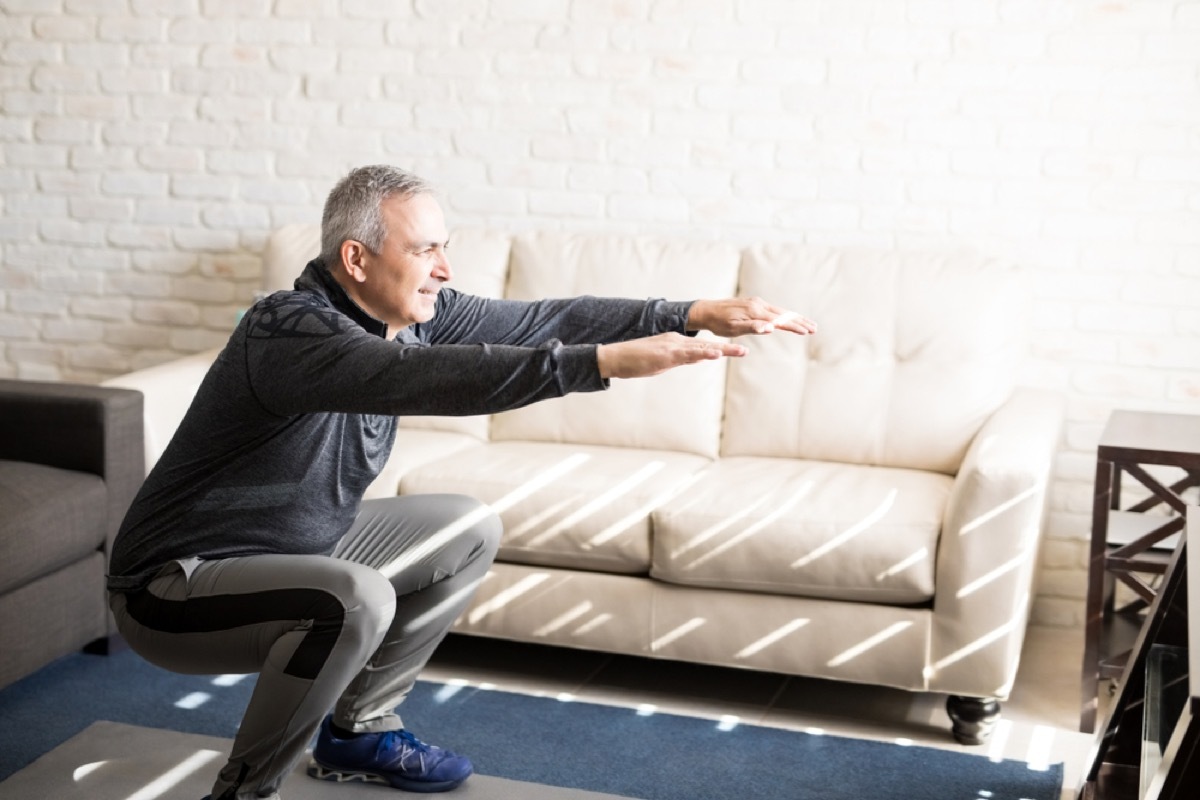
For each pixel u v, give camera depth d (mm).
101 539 3135
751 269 3588
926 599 2848
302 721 2131
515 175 3996
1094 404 3605
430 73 4027
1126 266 3541
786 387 3480
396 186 2141
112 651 3254
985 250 3641
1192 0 3406
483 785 2586
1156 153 3480
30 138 4406
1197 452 2850
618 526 3008
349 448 2229
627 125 3883
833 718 2996
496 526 2533
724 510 2947
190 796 2500
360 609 2109
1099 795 2369
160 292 4379
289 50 4141
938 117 3629
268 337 2033
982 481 2773
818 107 3719
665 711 3006
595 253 3707
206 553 2219
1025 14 3527
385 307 2180
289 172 4203
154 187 4328
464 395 1896
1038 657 3404
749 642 2947
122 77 4293
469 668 3238
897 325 3436
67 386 3215
